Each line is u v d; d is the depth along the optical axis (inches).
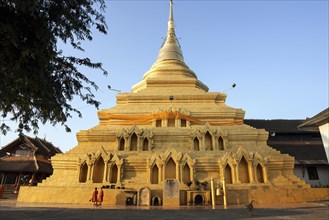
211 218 473.7
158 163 982.4
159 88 1419.8
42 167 1552.7
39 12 356.2
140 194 802.2
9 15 334.0
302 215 509.4
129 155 1043.9
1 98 345.4
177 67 1573.6
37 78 355.3
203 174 984.9
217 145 1099.3
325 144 720.3
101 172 999.6
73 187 878.4
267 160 1007.6
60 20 377.7
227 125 1215.6
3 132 390.3
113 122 1224.2
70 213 532.1
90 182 949.8
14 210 574.2
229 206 747.4
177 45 1771.7
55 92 408.8
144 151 1072.8
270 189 860.6
